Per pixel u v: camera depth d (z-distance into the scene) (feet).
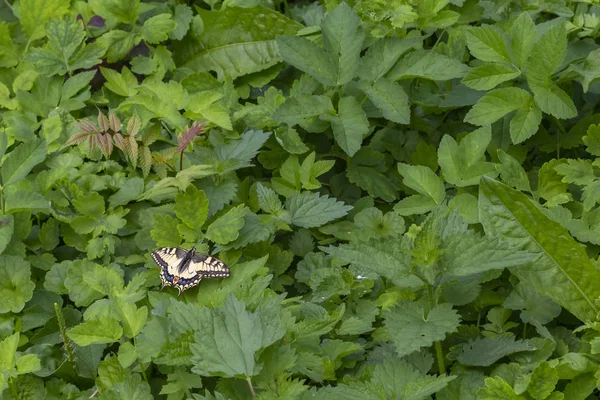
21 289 14.82
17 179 15.61
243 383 12.42
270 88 18.81
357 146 16.74
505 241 12.25
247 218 15.66
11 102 18.86
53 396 13.41
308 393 11.95
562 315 14.58
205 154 17.21
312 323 13.35
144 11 20.83
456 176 16.16
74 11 20.92
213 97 17.12
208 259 14.47
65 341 13.65
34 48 19.45
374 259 12.72
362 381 13.02
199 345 11.78
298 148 17.38
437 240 12.27
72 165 17.34
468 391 12.67
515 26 16.47
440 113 19.03
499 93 16.38
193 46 20.58
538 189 16.06
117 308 13.12
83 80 18.97
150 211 16.20
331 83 17.52
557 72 17.74
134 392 12.57
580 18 18.26
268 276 13.89
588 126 17.57
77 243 16.15
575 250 12.79
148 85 17.87
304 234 16.75
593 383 12.08
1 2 22.11
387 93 17.22
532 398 11.82
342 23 17.66
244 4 20.27
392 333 12.15
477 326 14.38
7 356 12.87
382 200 18.17
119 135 16.72
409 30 19.98
